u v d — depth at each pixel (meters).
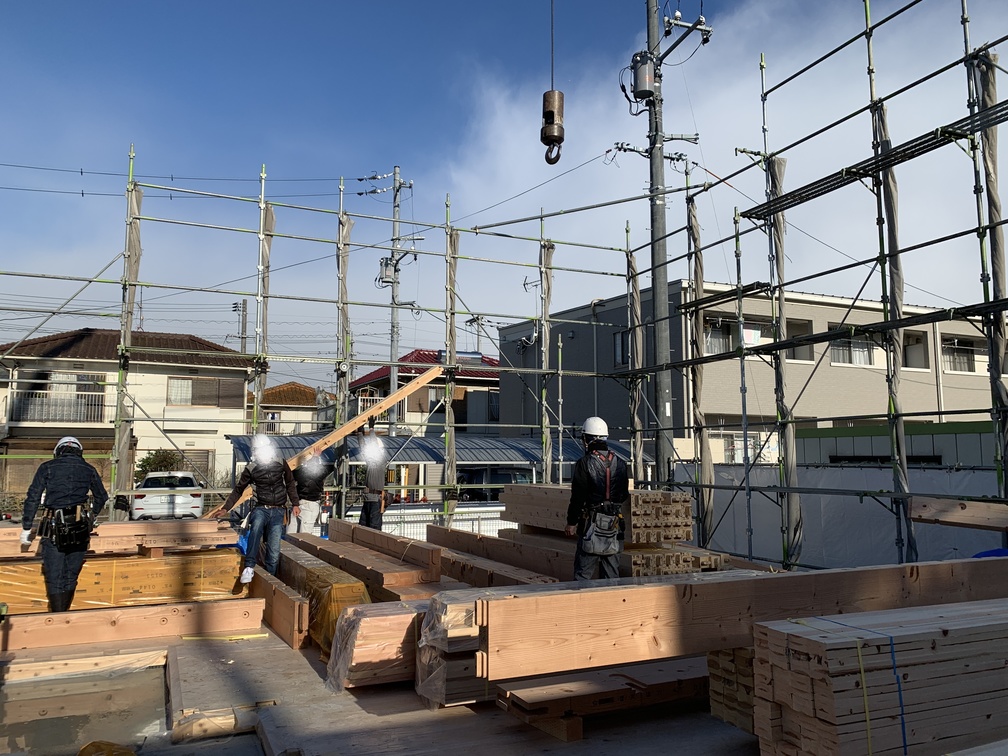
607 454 6.45
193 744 4.30
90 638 6.14
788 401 24.61
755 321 24.58
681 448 21.22
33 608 7.17
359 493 16.36
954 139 9.64
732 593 4.27
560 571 7.57
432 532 10.73
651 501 7.00
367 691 5.01
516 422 29.70
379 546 8.70
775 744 3.57
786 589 4.41
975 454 14.65
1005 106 8.80
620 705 4.43
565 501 7.78
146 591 7.37
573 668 3.81
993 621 3.74
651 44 15.24
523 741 4.19
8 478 24.05
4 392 24.77
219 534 8.48
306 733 4.25
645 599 4.02
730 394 23.95
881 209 10.79
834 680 3.24
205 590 7.57
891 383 10.48
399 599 6.56
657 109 15.27
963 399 27.81
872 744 3.27
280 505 7.97
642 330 17.62
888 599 4.75
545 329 17.83
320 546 9.27
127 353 14.09
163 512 20.58
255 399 15.22
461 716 4.57
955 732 3.48
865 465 12.02
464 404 35.34
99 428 25.53
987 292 9.34
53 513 6.44
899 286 10.54
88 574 7.18
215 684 5.10
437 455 17.11
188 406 26.84
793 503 12.02
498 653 3.66
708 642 4.15
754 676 3.71
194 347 27.78
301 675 5.38
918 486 11.29
